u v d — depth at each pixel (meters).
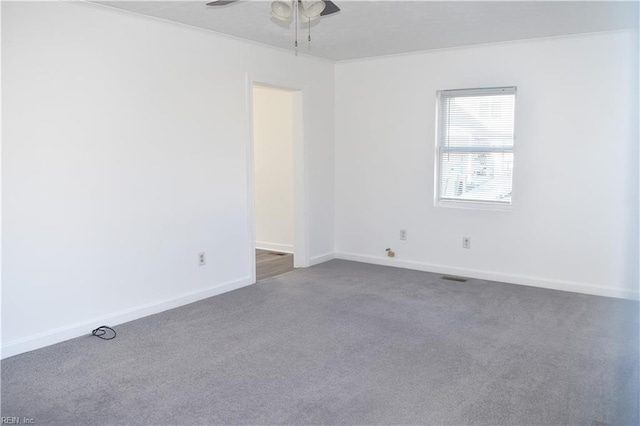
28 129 3.42
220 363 3.33
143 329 3.96
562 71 4.83
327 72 6.18
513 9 3.90
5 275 3.37
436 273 5.72
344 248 6.49
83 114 3.73
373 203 6.17
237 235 5.10
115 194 3.99
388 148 5.98
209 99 4.70
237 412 2.71
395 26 4.43
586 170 4.81
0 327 3.37
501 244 5.33
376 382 3.05
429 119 5.64
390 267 6.03
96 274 3.90
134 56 4.05
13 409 2.73
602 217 4.78
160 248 4.37
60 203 3.64
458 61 5.38
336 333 3.86
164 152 4.34
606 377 3.09
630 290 4.70
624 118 4.60
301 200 5.99
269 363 3.33
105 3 3.73
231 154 4.97
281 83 5.48
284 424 2.59
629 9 3.91
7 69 3.29
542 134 4.99
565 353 3.46
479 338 3.75
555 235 5.02
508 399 2.84
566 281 5.01
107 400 2.84
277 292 4.98
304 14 2.90
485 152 5.38
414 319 4.17
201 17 4.13
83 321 3.84
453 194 5.65
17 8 3.31
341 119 6.30
